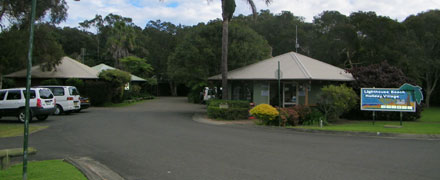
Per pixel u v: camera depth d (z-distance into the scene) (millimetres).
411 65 32781
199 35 21422
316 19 44188
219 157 8242
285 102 20125
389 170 6973
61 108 19859
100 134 12234
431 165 7445
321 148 9547
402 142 10812
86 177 6129
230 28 21047
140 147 9602
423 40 36844
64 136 11742
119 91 31125
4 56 21891
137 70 48656
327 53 37438
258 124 15797
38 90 16312
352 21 35250
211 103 18891
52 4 21688
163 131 13141
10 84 28812
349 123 17703
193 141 10688
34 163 7324
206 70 21625
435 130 13445
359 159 8047
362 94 16281
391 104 15891
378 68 20438
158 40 58938
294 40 48625
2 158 6676
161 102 37500
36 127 14203
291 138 11516
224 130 13633
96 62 56188
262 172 6785
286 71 19781
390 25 32344
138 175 6605
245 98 21281
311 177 6414
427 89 39156
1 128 13859
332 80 19438
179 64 22703
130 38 49312
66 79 28938
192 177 6438
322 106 17641
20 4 19531
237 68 22156
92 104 28547
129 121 16844
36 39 23188
